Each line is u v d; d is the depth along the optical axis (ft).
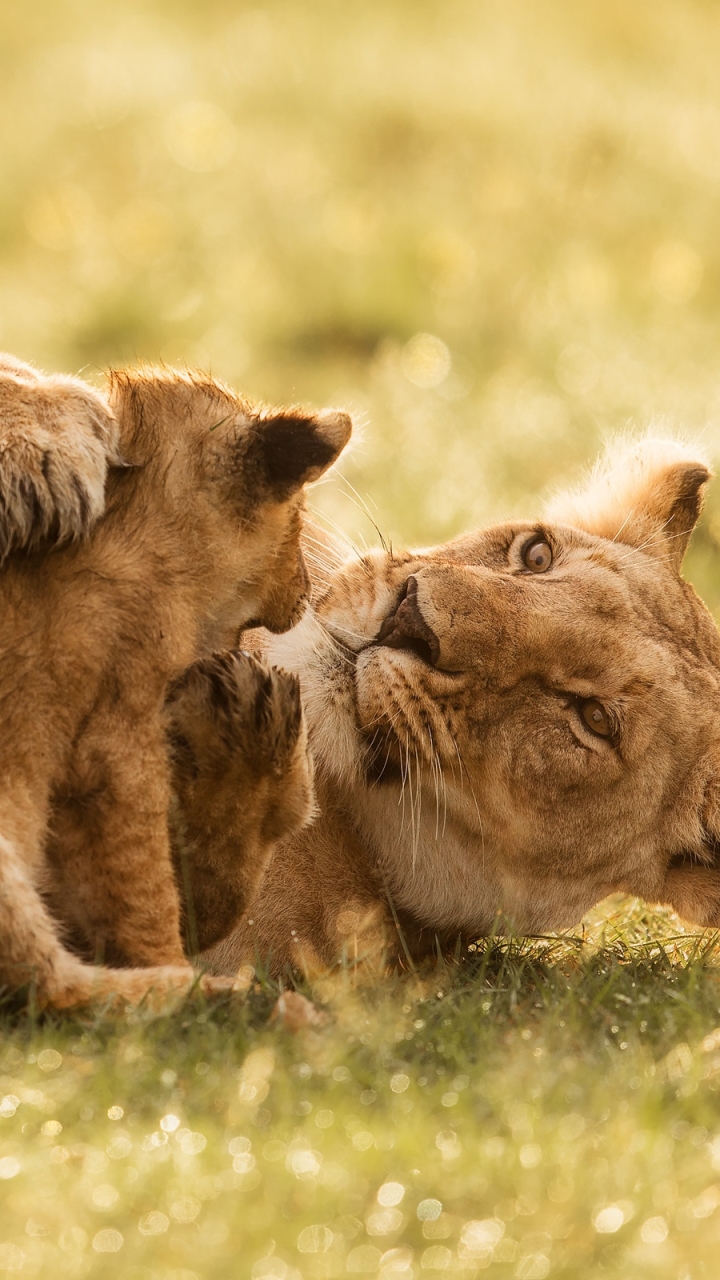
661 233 94.68
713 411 60.23
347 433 25.30
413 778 27.99
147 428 24.59
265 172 100.89
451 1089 19.12
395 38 133.08
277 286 83.56
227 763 23.30
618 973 25.00
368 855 28.71
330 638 27.99
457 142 106.42
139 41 128.57
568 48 138.41
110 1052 19.58
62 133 106.63
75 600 22.79
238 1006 21.77
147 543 23.70
